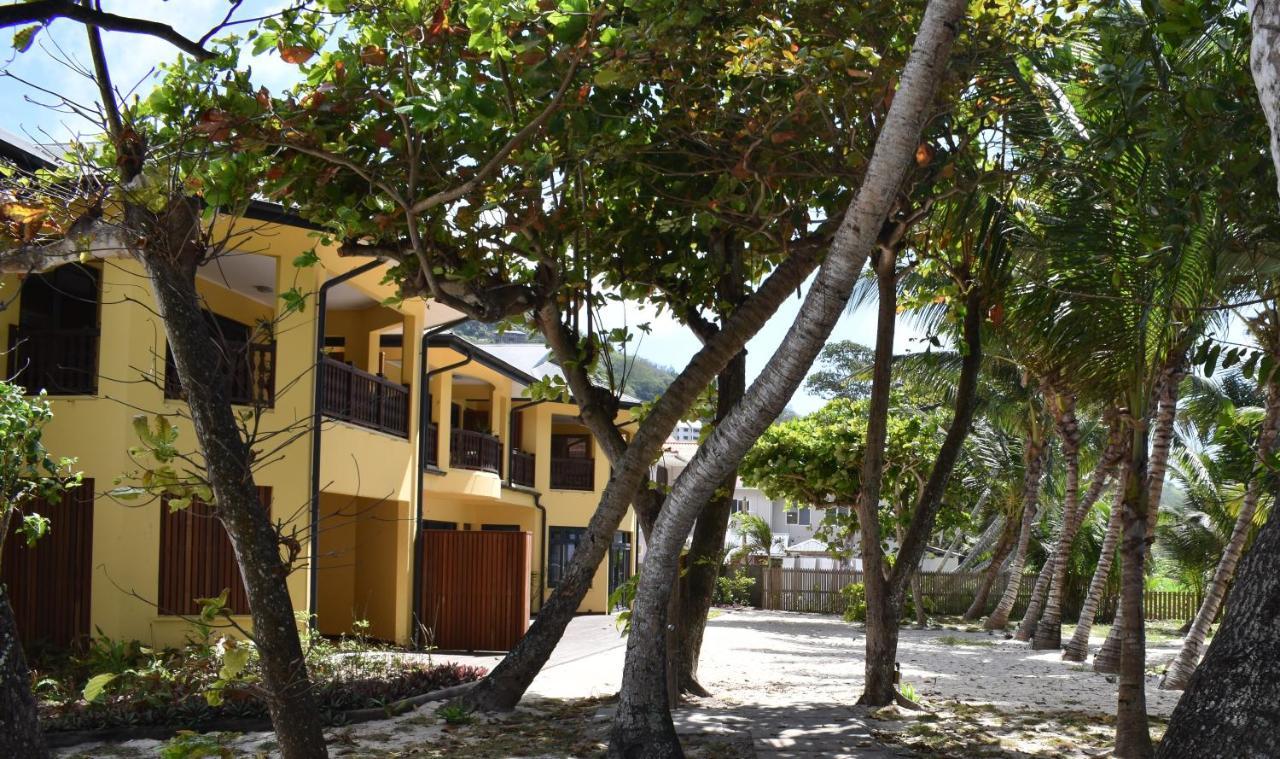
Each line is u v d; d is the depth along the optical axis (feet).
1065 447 77.36
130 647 43.27
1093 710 41.50
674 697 38.04
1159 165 28.68
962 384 40.09
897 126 22.13
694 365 32.32
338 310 66.33
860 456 82.94
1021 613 114.32
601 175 35.35
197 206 19.75
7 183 22.09
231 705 32.65
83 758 28.66
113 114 19.62
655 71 30.40
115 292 46.70
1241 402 98.63
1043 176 33.47
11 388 36.65
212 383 17.78
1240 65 27.71
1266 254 32.89
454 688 39.96
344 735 31.76
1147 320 29.37
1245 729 17.42
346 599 64.90
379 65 26.89
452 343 70.79
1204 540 104.83
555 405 100.58
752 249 37.81
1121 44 30.17
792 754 29.66
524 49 25.71
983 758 29.55
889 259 36.86
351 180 30.22
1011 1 31.78
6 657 16.61
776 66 31.63
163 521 47.78
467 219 29.76
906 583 39.65
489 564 63.62
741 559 130.11
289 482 50.01
